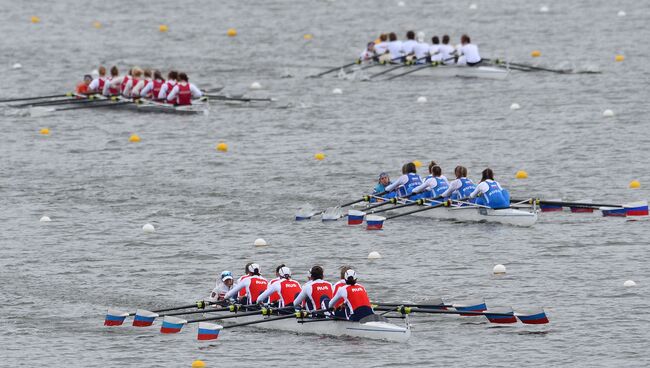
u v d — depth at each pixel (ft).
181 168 634.02
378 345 383.65
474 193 523.70
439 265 465.06
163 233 520.01
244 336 397.80
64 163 650.02
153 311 419.95
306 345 386.11
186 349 385.09
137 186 600.80
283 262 475.72
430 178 538.47
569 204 526.57
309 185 595.88
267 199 572.10
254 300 408.87
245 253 488.85
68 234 521.65
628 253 470.80
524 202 533.96
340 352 378.12
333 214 529.45
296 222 533.14
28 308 427.33
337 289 392.47
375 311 399.65
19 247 503.20
